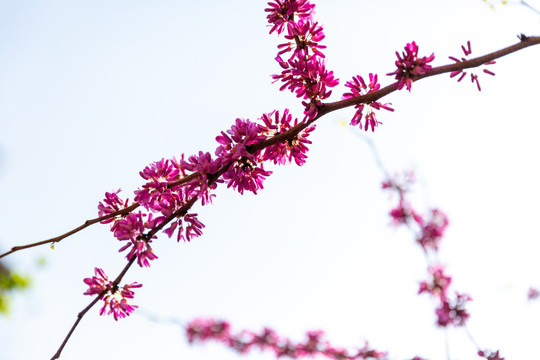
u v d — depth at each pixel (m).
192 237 0.83
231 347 1.33
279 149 0.85
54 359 0.80
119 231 0.82
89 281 0.82
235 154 0.83
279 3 0.86
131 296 0.82
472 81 0.83
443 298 1.15
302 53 0.85
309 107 0.84
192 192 0.83
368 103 0.85
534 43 0.82
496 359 1.02
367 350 1.23
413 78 0.82
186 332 1.31
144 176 0.84
